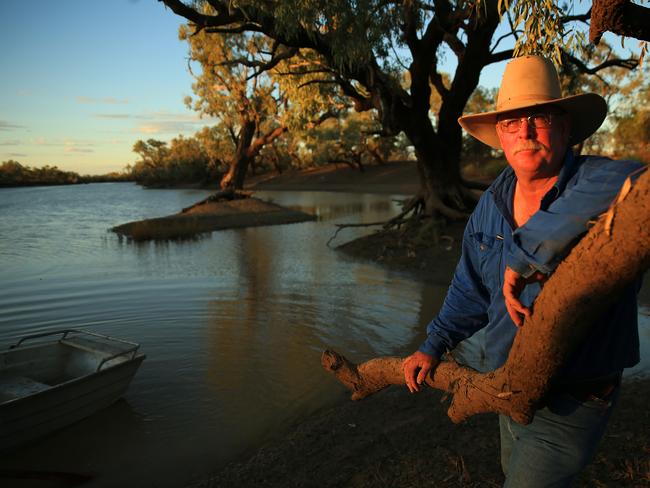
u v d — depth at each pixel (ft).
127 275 41.78
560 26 12.04
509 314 6.06
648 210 4.06
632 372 17.97
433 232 50.34
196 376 19.66
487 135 7.14
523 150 6.13
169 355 21.98
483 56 49.78
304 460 13.23
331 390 17.99
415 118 52.34
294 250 56.39
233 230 80.07
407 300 32.12
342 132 224.12
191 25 38.60
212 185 291.17
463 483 11.21
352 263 47.21
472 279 7.18
